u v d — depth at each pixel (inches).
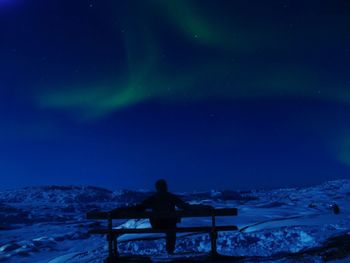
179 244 328.2
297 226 372.5
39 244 412.2
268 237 336.5
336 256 222.5
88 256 300.2
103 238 466.9
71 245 414.6
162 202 260.5
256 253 288.8
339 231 333.1
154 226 258.5
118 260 248.8
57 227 677.9
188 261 239.0
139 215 250.8
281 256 239.5
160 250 315.9
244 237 334.6
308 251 247.8
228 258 242.8
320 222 400.8
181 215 250.2
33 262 331.0
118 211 251.9
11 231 637.9
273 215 490.6
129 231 251.4
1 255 367.6
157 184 264.1
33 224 802.2
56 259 313.6
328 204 661.9
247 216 475.8
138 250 321.7
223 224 418.6
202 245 326.3
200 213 250.4
